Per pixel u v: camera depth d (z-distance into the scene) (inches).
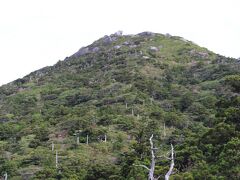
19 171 2551.7
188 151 1743.4
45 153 2851.9
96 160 2657.5
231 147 1537.9
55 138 3272.6
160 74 5433.1
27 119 4084.6
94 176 2117.4
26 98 5157.5
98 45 7790.4
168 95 4372.5
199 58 6387.8
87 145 3021.7
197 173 1457.9
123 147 2915.8
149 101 4160.9
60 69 6820.9
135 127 3334.2
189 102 3951.8
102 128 3284.9
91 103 4271.7
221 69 5137.8
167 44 7185.0
